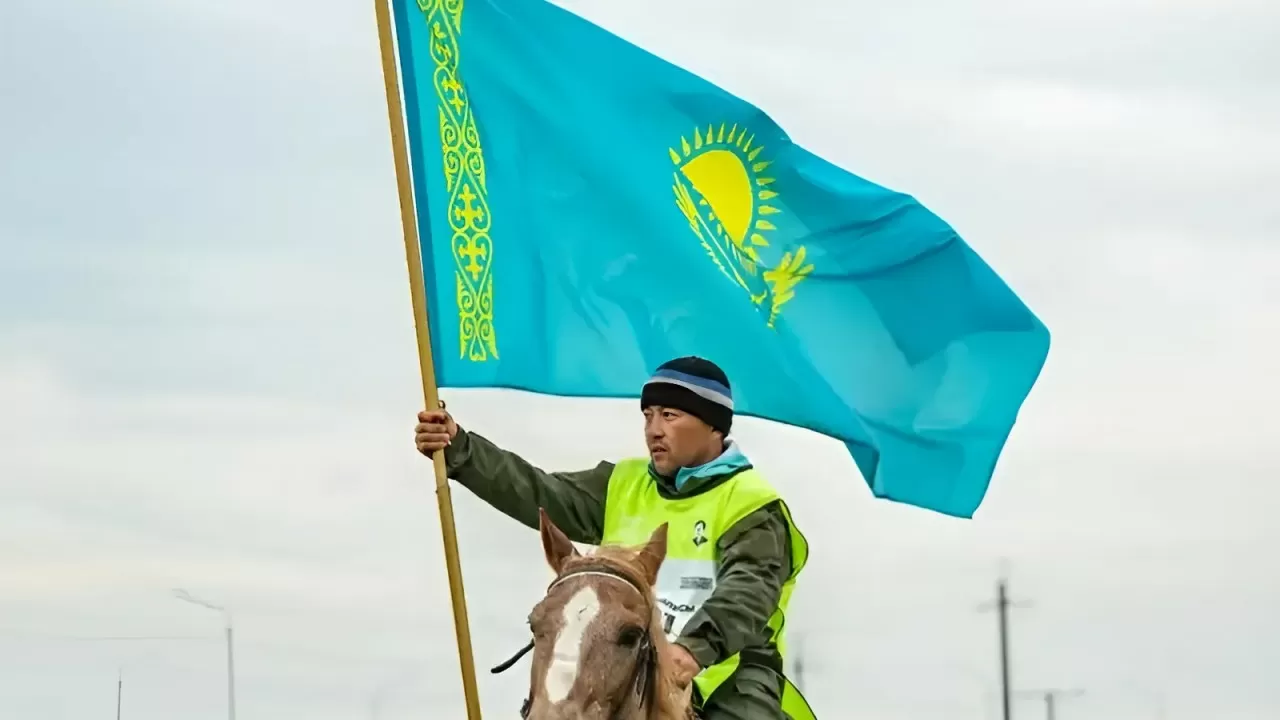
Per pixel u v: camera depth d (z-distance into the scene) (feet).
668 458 46.42
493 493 48.21
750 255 57.31
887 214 58.08
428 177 53.11
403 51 53.52
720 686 45.65
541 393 53.57
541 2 54.60
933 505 59.16
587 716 36.47
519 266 53.67
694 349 55.11
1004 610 194.39
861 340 58.44
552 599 37.86
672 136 55.98
